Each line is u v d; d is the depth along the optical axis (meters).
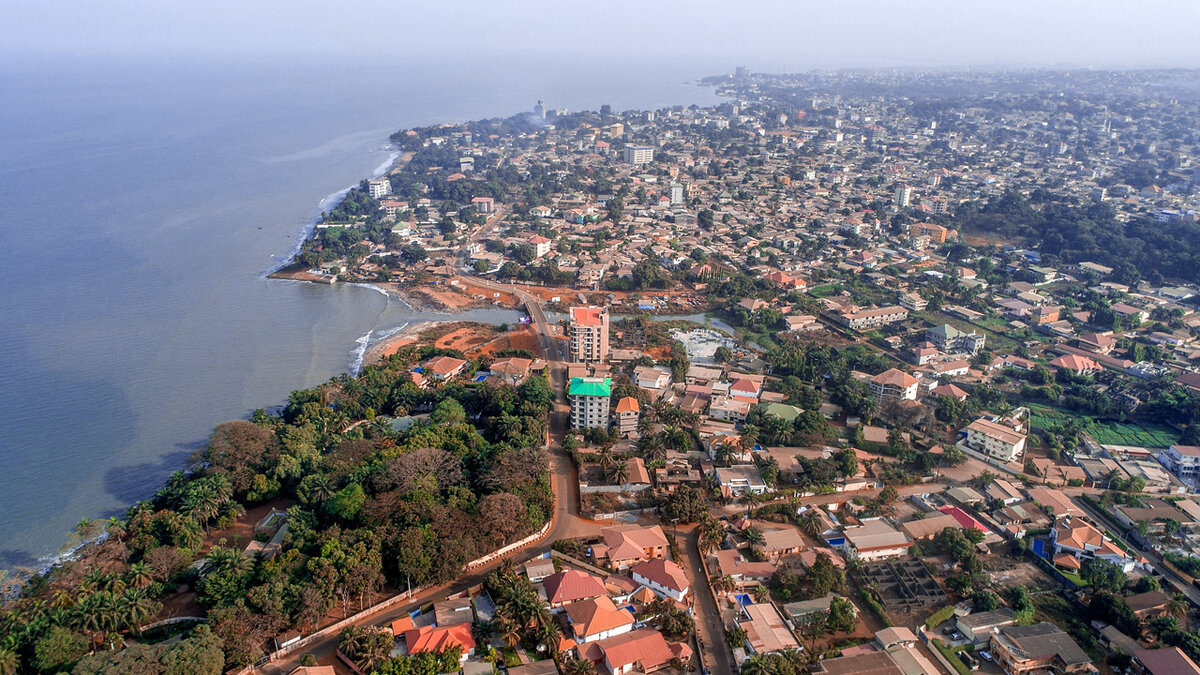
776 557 164.25
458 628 134.00
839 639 140.88
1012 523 176.88
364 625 140.12
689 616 140.88
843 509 185.88
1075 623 146.88
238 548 161.75
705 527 164.62
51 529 179.00
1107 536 174.75
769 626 140.12
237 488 181.25
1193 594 155.75
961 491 190.50
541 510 173.25
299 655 133.00
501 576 145.75
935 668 133.88
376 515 160.88
